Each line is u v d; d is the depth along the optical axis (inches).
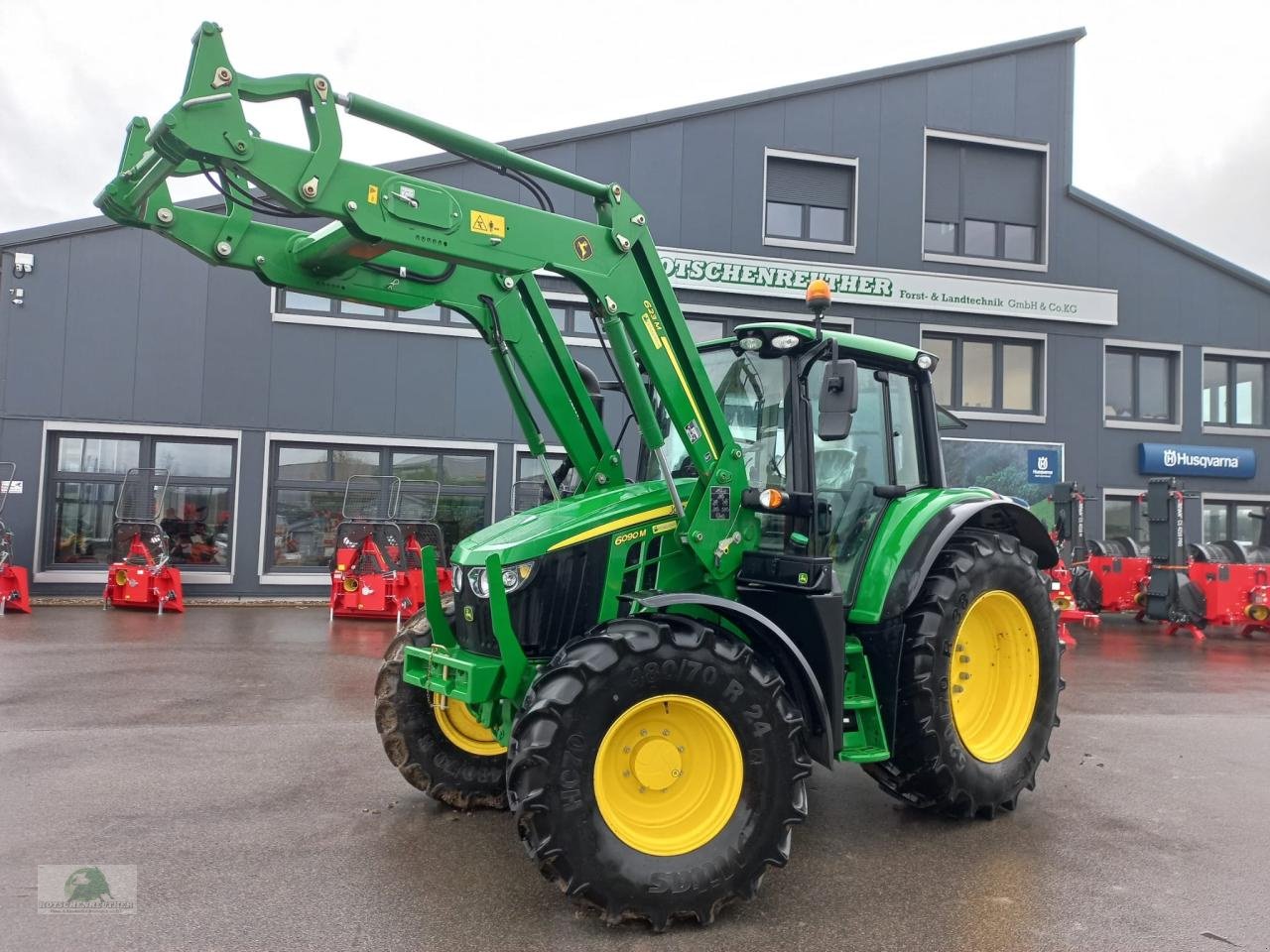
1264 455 684.7
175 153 125.3
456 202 144.1
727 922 136.9
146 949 124.0
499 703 155.8
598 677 133.6
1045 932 134.0
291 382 553.0
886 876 155.3
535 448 186.7
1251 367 700.0
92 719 254.7
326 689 300.2
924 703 173.6
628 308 157.8
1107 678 357.1
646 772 140.2
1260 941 131.6
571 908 139.4
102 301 533.3
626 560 159.9
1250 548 507.8
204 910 136.2
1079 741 252.2
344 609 472.7
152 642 394.3
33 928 129.3
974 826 181.3
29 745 227.1
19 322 524.1
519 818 130.8
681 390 160.9
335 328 558.3
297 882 147.5
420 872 152.4
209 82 124.0
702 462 161.3
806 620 160.4
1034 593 195.0
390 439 563.8
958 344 648.4
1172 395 678.5
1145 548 658.2
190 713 263.6
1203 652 438.0
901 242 634.2
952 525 182.2
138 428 535.5
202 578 543.2
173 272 541.0
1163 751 241.6
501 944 127.8
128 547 499.2
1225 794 203.2
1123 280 668.1
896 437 198.1
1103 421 660.1
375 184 137.1
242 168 126.7
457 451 575.2
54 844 162.1
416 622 185.8
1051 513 645.9
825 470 182.2
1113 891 149.3
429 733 183.0
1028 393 658.8
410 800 189.3
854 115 629.0
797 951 127.7
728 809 139.7
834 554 180.5
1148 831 178.5
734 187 606.2
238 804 184.9
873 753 166.6
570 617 155.7
